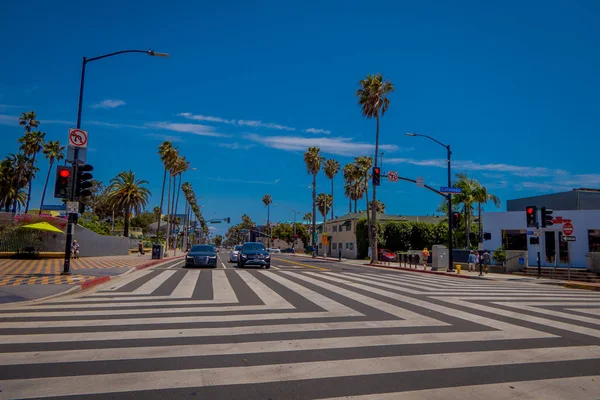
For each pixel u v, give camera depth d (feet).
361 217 193.88
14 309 30.71
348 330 24.99
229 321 27.07
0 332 23.18
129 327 24.82
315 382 16.05
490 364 18.71
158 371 16.98
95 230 150.71
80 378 15.99
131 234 242.58
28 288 39.83
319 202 295.07
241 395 14.64
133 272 67.51
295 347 20.93
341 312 31.12
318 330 24.82
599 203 119.34
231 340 22.12
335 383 15.96
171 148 197.06
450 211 96.43
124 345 20.75
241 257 83.41
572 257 97.55
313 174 208.44
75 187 53.57
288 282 53.26
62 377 16.06
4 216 103.96
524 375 17.29
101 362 17.99
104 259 110.11
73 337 22.20
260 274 65.92
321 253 250.98
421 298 40.29
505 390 15.56
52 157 200.44
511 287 58.08
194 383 15.72
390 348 21.08
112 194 182.39
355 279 61.62
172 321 26.78
